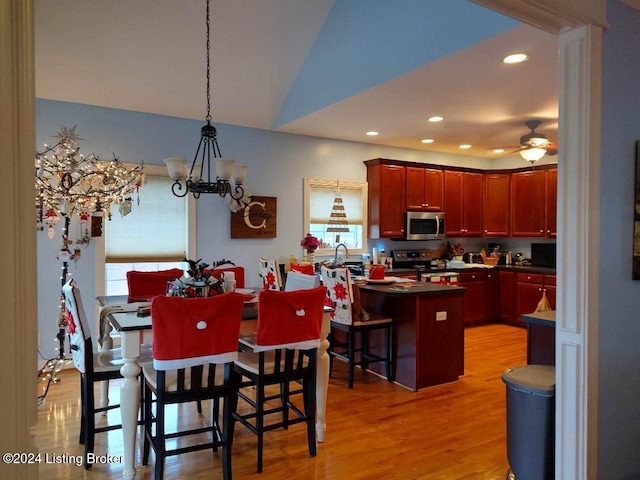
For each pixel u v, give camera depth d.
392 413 3.35
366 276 5.22
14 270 0.78
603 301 2.01
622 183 2.08
